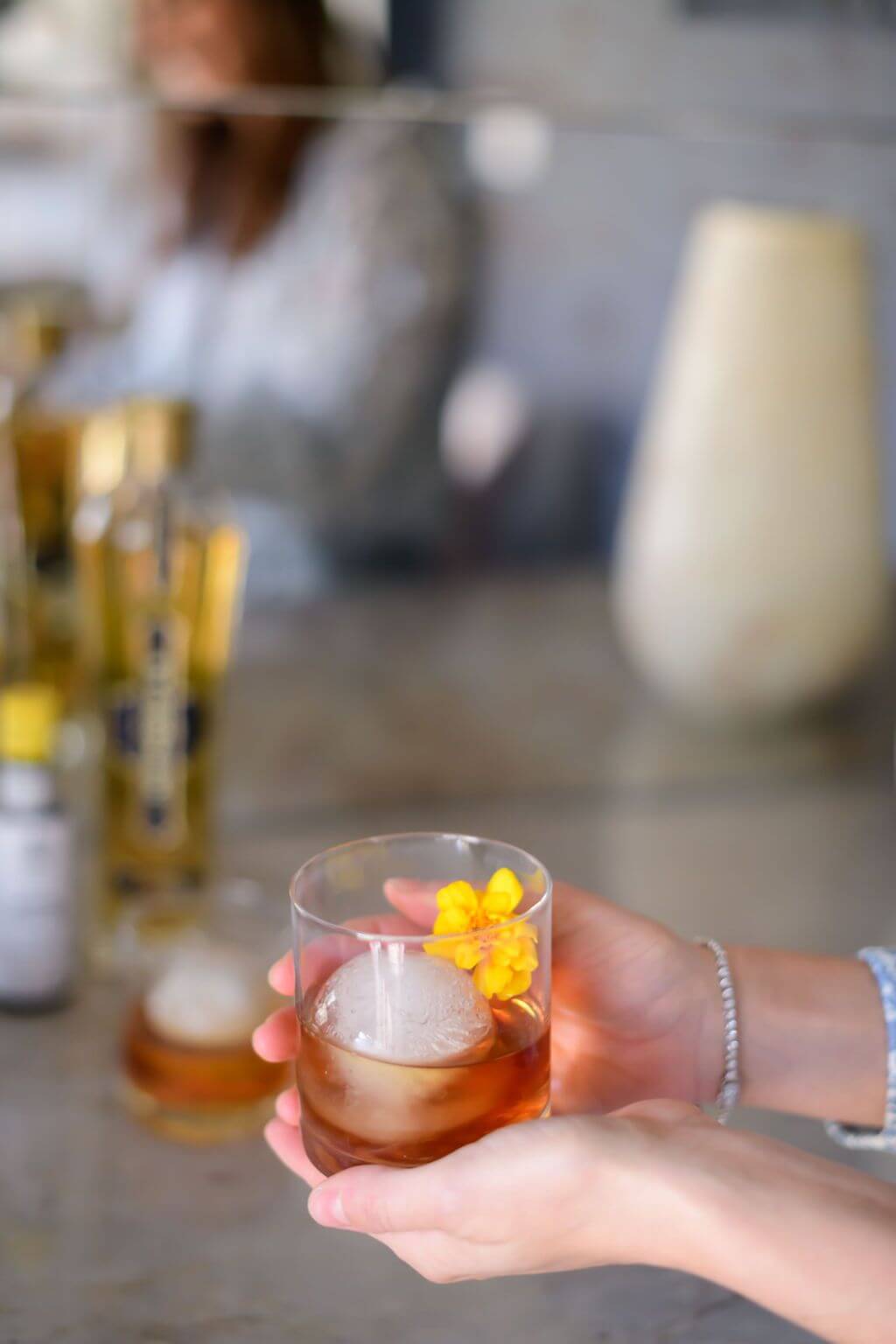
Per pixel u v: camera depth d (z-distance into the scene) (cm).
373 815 113
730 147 112
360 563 114
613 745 117
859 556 114
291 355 110
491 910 71
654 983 81
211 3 103
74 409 106
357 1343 76
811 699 117
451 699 115
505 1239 68
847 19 112
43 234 105
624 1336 76
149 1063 86
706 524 113
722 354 111
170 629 97
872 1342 67
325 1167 72
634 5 109
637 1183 67
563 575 116
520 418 114
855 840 113
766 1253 67
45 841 92
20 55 103
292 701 114
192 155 105
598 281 112
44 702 92
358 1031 70
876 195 115
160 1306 77
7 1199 82
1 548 105
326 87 106
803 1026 81
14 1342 75
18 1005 93
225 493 111
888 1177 84
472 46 108
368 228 108
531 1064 71
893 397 118
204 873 101
